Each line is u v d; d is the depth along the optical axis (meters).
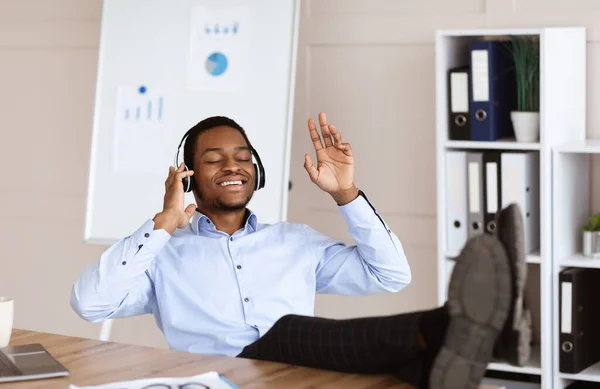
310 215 4.32
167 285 2.57
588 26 3.76
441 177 3.67
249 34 3.83
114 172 3.97
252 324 2.53
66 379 1.81
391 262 2.55
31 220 4.85
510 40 3.81
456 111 3.65
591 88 3.79
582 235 3.72
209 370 1.86
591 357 3.64
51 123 4.77
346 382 1.77
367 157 4.20
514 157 3.56
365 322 1.79
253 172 2.63
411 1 4.05
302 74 4.27
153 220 2.35
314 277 2.65
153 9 3.96
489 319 1.63
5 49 4.83
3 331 2.05
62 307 4.82
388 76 4.13
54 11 4.71
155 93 3.94
